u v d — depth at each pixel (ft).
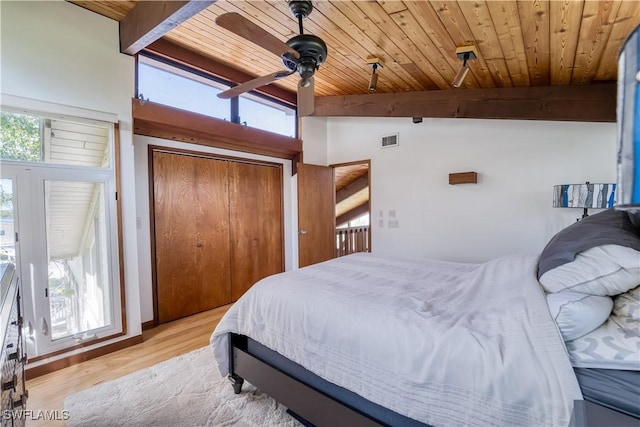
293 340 5.42
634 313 3.43
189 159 12.17
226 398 6.59
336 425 4.83
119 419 5.95
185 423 5.82
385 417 4.35
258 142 13.84
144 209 10.82
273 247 15.69
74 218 8.41
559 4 5.59
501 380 3.37
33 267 7.69
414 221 14.19
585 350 3.25
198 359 8.38
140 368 7.98
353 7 6.69
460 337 3.82
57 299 8.09
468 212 12.73
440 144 13.41
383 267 8.06
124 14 8.72
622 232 3.89
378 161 15.38
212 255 12.97
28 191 7.62
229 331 6.61
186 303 12.04
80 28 8.34
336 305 5.19
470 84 10.13
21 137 7.54
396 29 7.38
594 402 2.99
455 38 7.40
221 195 13.32
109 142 8.98
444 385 3.71
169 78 10.89
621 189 1.39
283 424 5.76
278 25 7.89
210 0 6.40
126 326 9.29
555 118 9.35
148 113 10.04
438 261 8.84
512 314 3.97
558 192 9.84
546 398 3.14
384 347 4.27
